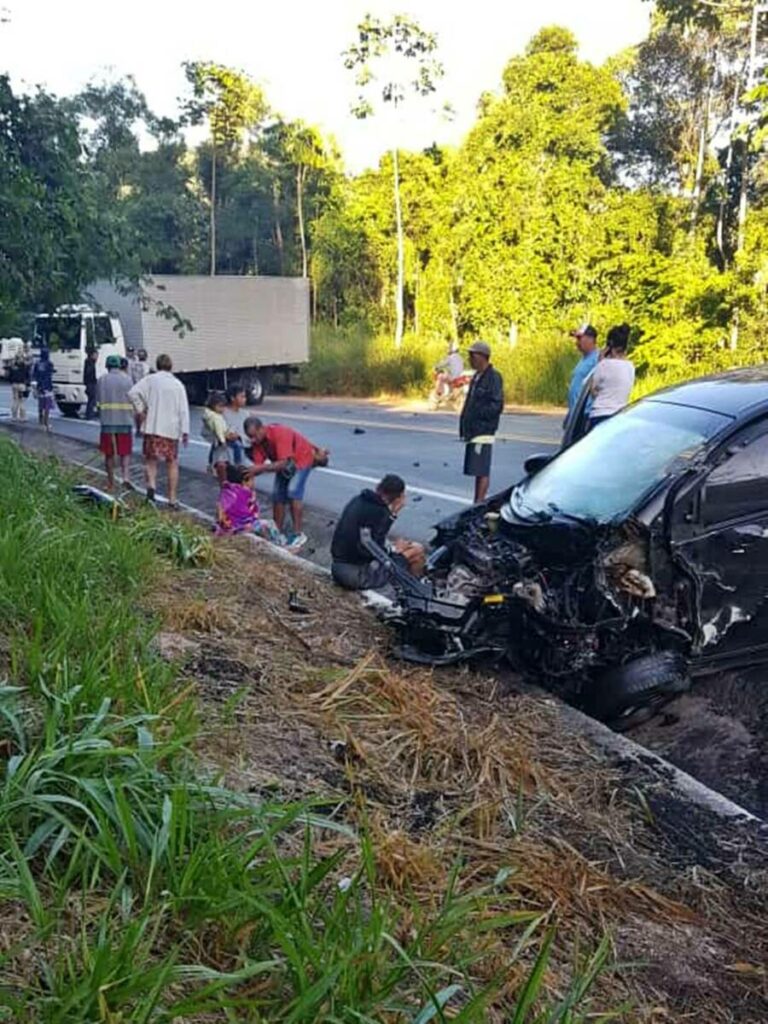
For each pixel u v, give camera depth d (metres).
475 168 32.97
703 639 4.93
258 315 24.50
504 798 3.63
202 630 5.13
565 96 32.28
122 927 2.30
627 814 3.69
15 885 2.32
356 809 3.33
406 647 5.26
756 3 27.23
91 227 11.20
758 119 25.06
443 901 2.79
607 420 6.29
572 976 2.56
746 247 24.47
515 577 5.11
